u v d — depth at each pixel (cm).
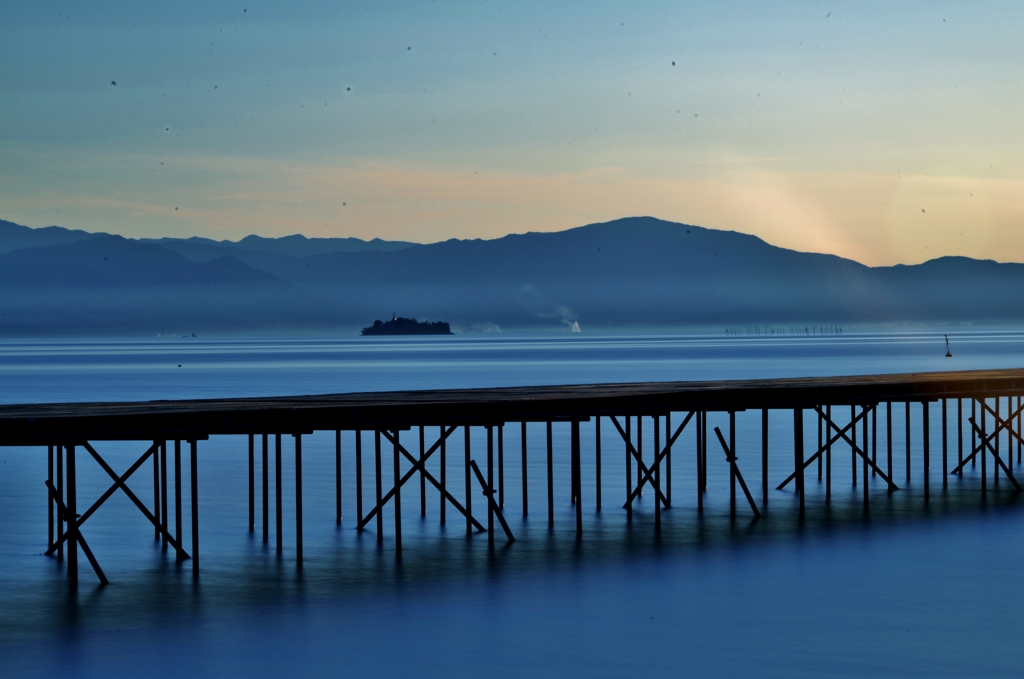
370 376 17700
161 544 4172
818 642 2936
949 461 6644
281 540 4094
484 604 3300
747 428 8525
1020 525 4488
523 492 4903
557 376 16512
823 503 5078
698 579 3594
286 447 7519
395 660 2789
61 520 3978
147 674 2683
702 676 2677
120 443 7988
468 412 4066
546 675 2683
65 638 2970
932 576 3631
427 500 5197
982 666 2747
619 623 3106
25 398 12400
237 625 3088
